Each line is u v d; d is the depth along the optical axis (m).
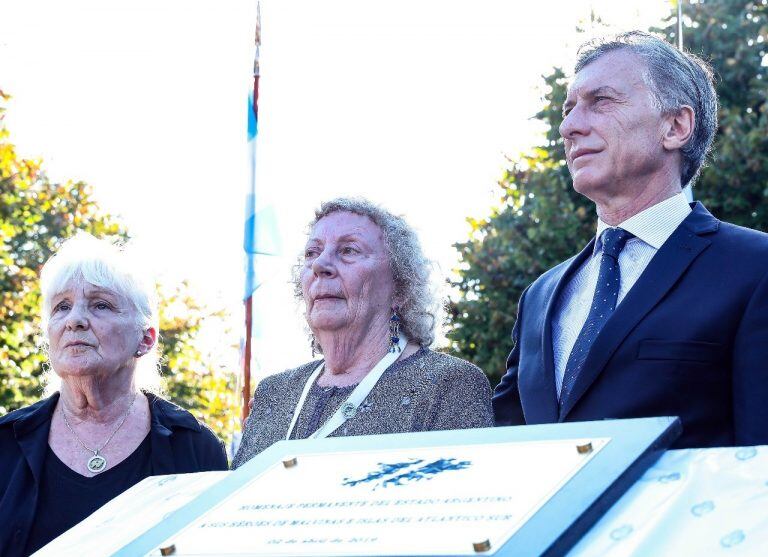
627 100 2.41
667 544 1.14
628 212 2.46
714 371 2.11
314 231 3.20
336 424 2.93
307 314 3.18
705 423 2.09
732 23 12.29
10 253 16.97
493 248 12.59
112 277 3.38
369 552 1.20
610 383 2.18
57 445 3.30
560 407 2.32
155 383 3.60
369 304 3.10
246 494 1.47
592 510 1.19
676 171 2.46
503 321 12.33
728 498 1.17
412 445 1.47
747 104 12.31
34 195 16.91
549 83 13.23
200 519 1.44
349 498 1.35
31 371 14.52
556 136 13.02
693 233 2.30
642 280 2.25
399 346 3.12
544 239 12.38
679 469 1.25
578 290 2.51
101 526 1.66
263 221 7.33
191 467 3.33
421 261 3.21
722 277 2.17
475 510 1.23
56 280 3.37
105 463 3.26
